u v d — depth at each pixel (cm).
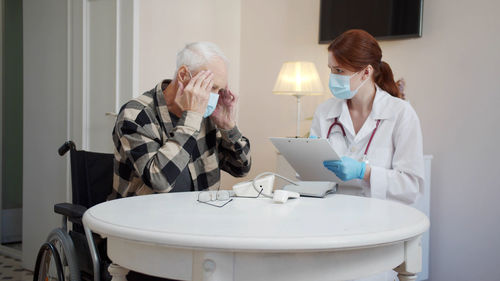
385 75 204
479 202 269
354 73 193
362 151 199
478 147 269
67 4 322
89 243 152
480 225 269
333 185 167
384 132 194
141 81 326
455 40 278
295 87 310
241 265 99
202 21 364
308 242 96
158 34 335
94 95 313
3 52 395
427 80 290
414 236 113
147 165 156
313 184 165
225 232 101
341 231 104
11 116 404
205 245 96
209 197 144
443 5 284
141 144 159
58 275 161
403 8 297
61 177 324
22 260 350
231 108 184
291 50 362
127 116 164
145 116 167
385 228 109
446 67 282
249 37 388
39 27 344
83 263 171
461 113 276
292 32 361
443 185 283
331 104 214
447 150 282
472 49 271
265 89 378
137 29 295
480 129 268
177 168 155
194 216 119
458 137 277
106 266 154
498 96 262
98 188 187
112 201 142
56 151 329
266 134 377
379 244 103
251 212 127
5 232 403
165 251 103
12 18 400
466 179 274
